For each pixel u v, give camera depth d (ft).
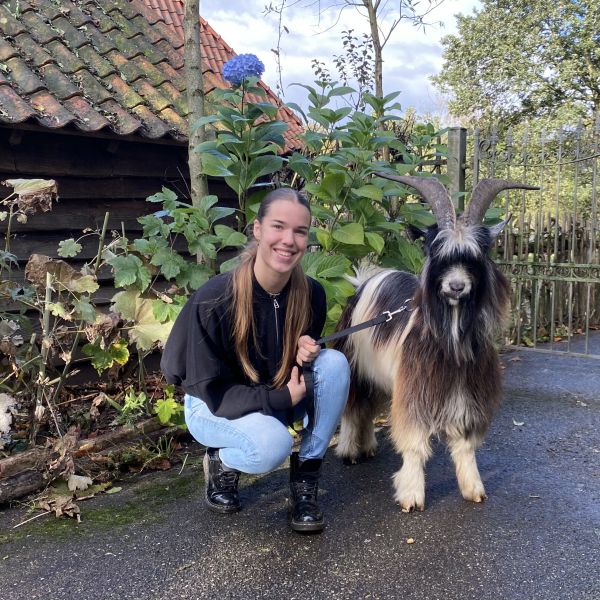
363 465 12.07
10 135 14.24
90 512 10.07
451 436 10.21
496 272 9.65
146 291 13.10
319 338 9.59
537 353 22.33
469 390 9.78
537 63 54.29
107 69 17.15
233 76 13.74
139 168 17.17
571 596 7.82
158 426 12.51
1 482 10.25
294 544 9.05
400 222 15.97
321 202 15.44
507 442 13.44
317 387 9.02
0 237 14.73
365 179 15.23
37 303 11.66
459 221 9.57
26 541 9.16
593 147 21.27
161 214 13.60
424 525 9.62
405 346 10.12
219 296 8.55
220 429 8.97
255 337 8.75
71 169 15.71
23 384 12.16
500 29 55.47
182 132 16.55
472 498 10.41
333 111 15.10
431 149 20.07
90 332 11.51
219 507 9.94
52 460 10.72
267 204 8.30
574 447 13.17
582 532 9.44
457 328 9.36
